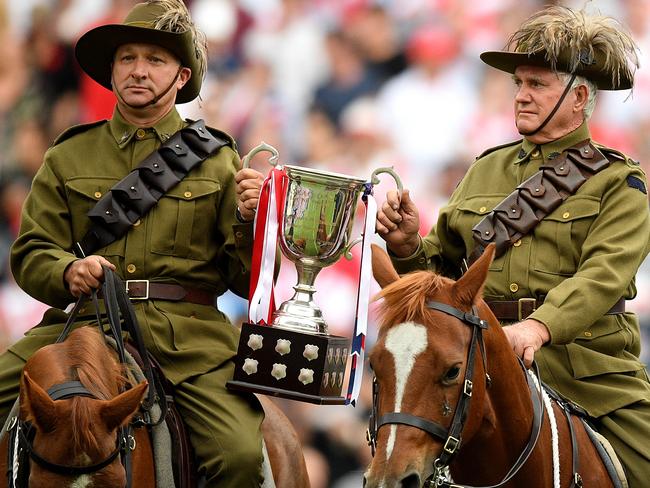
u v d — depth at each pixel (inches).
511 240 713.0
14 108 1678.2
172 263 716.0
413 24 1620.3
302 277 703.1
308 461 1347.2
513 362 612.7
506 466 618.2
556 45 708.7
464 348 561.0
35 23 1700.3
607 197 706.8
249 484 671.1
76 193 722.8
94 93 1669.5
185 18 740.0
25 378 561.9
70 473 552.1
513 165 743.1
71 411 558.9
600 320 709.3
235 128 1622.8
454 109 1573.6
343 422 1354.6
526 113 727.7
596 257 680.4
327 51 1631.4
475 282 574.6
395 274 595.5
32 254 703.7
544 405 646.5
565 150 729.0
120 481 561.3
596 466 662.5
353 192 698.2
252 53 1649.9
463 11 1615.4
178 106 1616.6
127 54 729.6
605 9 1561.3
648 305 1439.5
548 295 662.5
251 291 691.4
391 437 540.4
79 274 664.4
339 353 690.2
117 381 613.6
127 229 713.6
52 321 724.7
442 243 757.3
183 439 668.7
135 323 658.8
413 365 548.1
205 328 717.9
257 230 692.1
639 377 717.9
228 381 685.3
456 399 553.6
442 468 550.6
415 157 1565.0
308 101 1619.1
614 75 723.4
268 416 765.3
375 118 1592.0
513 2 1604.3
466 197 751.1
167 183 720.3
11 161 1660.9
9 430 615.5
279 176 692.1
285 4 1656.0
